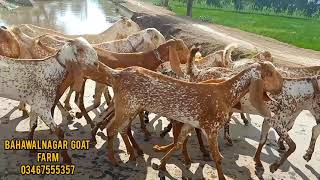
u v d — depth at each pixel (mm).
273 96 6781
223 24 27062
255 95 5969
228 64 8180
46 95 6352
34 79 6309
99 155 7016
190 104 6004
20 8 33250
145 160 6996
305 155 7340
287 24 28156
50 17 29359
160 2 44625
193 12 34781
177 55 7438
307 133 8641
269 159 7410
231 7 39344
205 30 22375
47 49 7809
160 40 8711
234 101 6137
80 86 6297
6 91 6316
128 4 41094
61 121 8289
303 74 8062
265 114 5988
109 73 6188
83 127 8117
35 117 6828
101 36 10367
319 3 35812
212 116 6012
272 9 37000
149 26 25484
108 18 31109
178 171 6703
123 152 7195
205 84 6078
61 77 6367
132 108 6180
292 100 6816
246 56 15016
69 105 8781
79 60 6215
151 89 6066
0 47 7320
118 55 7441
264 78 6062
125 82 6121
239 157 7398
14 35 7578
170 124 7828
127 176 6426
